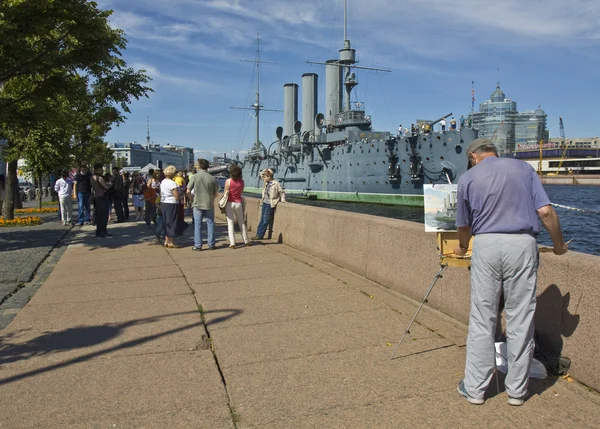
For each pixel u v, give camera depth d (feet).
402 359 14.61
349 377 13.44
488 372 11.80
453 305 18.08
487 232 11.91
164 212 38.09
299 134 196.65
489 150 13.01
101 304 21.34
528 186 11.88
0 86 42.78
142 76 53.72
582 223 105.50
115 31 47.65
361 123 173.27
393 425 10.96
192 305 20.92
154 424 11.14
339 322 18.22
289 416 11.41
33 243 41.75
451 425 10.91
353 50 193.57
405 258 21.52
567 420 11.02
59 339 16.88
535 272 11.73
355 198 163.02
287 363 14.48
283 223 40.04
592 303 12.53
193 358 14.99
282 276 26.50
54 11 34.22
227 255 34.19
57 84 37.32
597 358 12.28
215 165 315.17
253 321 18.54
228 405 11.98
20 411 11.84
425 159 140.15
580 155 495.82
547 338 13.78
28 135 67.92
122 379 13.56
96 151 120.26
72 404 12.16
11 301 22.06
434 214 14.56
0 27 31.27
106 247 39.58
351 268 27.22
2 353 15.69
